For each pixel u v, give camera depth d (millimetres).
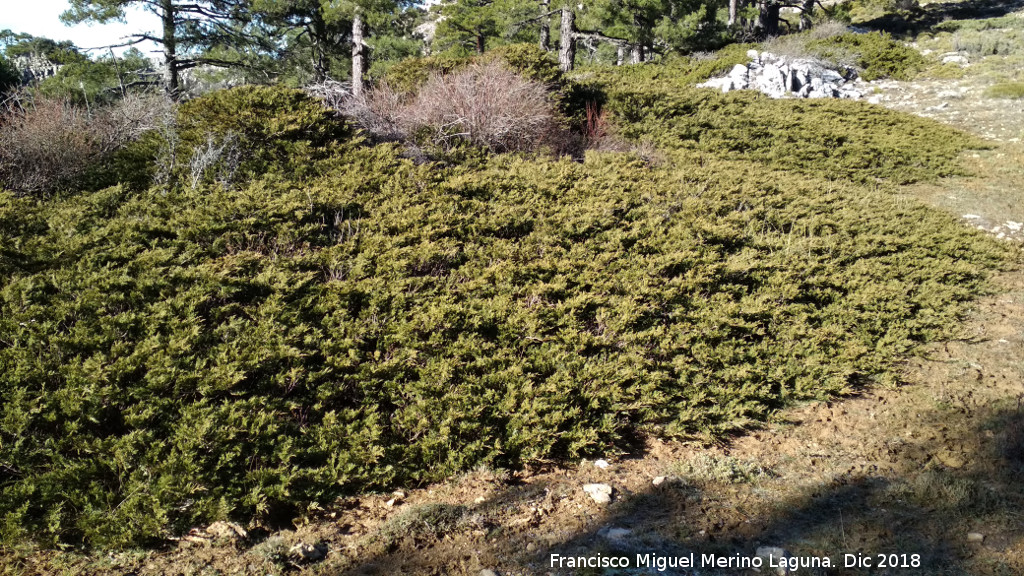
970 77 21078
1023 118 17500
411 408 5383
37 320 5512
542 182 10125
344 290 6648
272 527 4410
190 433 4629
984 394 6652
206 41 21000
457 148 11023
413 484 5027
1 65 18438
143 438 4617
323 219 8234
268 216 7660
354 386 5711
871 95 20766
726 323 7371
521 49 15195
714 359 6832
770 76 19891
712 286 8242
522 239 8578
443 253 7688
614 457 5492
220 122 9586
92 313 5727
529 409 5578
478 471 5156
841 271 9250
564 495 4879
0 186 7879
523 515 4578
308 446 5047
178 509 4297
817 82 20188
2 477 4355
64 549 4008
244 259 6773
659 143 14562
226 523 4285
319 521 4492
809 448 5715
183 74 24531
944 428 5992
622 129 14883
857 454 5590
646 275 8047
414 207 8609
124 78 19422
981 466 5270
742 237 9633
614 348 6793
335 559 4055
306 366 5746
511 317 6777
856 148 15219
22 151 8539
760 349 7152
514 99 12172
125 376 5062
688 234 9219
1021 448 5297
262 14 22078
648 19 25156
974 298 9234
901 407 6457
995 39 24031
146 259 6504
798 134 15664
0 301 5734
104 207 7793
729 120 15969
